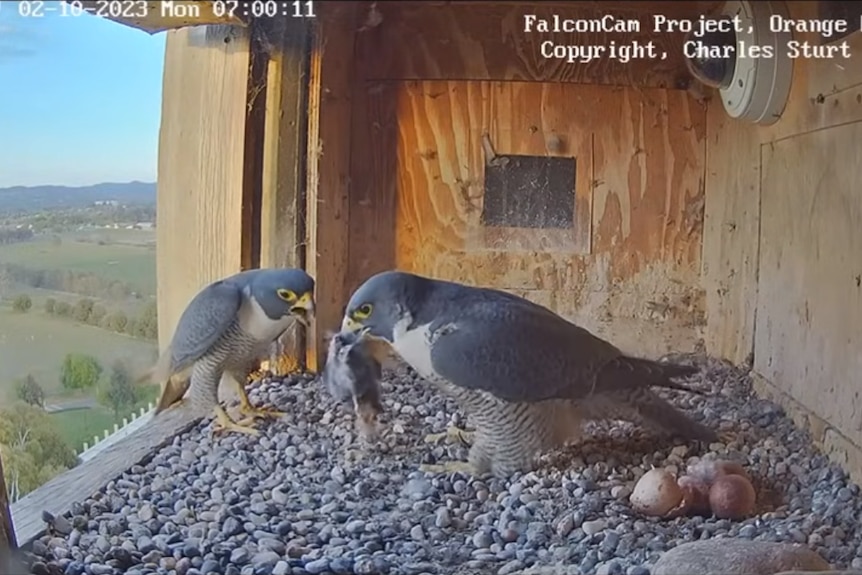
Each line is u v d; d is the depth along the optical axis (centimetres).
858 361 204
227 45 285
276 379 295
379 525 187
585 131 348
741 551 153
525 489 207
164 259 271
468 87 345
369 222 354
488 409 213
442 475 217
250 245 298
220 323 239
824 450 224
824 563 154
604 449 230
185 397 264
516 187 353
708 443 234
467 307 217
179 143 279
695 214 352
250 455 230
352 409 256
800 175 247
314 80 299
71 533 175
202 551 170
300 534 182
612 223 354
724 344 327
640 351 350
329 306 321
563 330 221
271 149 298
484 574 164
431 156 352
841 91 214
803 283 245
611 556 169
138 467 216
